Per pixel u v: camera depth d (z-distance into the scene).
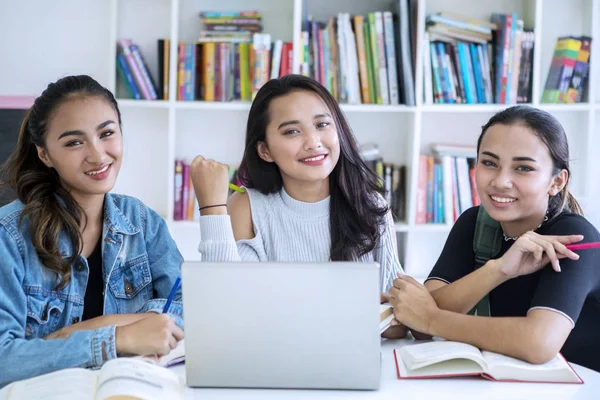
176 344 1.51
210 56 3.27
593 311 1.64
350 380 1.34
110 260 1.77
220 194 1.78
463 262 1.81
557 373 1.38
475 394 1.32
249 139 1.92
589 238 1.61
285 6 3.42
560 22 3.51
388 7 3.42
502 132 1.62
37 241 1.62
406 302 1.60
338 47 3.25
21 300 1.58
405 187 3.40
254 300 1.32
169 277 1.82
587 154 3.41
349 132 1.92
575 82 3.37
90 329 1.56
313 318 1.32
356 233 1.92
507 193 1.62
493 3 3.47
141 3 3.39
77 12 3.39
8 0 3.37
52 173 1.72
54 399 1.23
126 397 1.22
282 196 1.95
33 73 3.40
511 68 3.28
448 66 3.28
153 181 3.49
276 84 1.86
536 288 1.62
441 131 3.53
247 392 1.33
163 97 3.28
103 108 1.67
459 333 1.50
